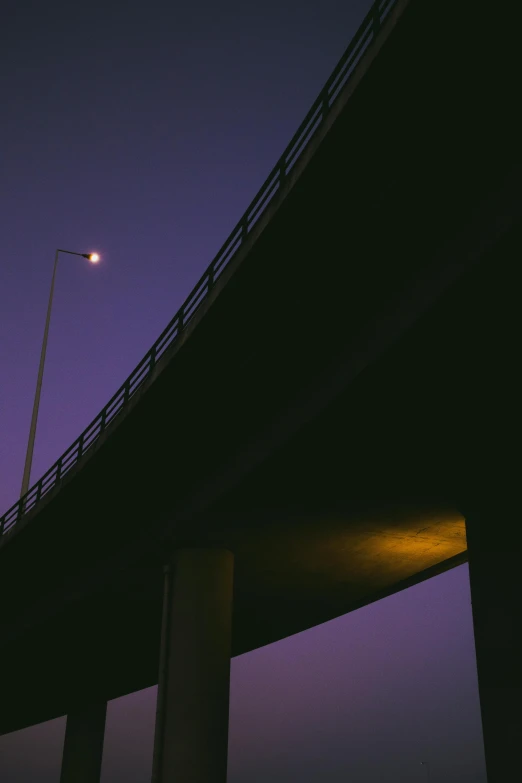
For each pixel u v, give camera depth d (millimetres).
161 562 30500
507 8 12875
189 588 27562
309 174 16531
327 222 17516
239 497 24875
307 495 24703
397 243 16969
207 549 28359
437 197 15719
